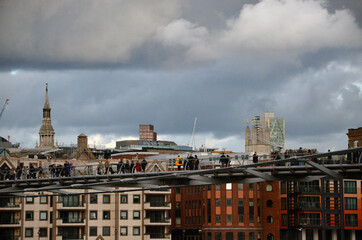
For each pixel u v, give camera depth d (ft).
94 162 617.62
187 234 640.58
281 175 326.44
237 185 615.16
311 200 610.24
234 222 612.70
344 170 307.58
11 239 556.51
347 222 612.70
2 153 628.69
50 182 374.84
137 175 350.64
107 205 575.38
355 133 602.44
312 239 613.52
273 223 612.70
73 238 567.18
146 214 583.58
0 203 553.64
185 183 346.13
